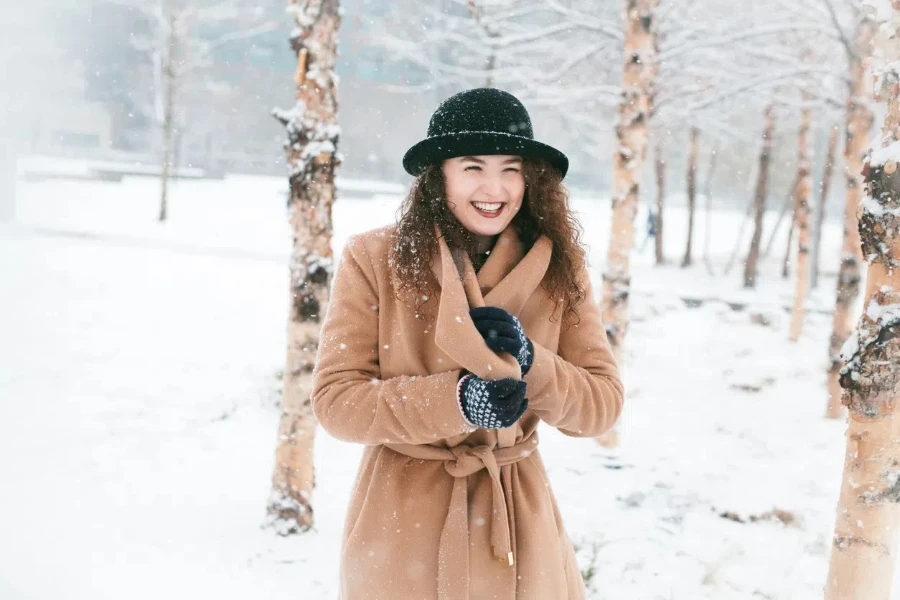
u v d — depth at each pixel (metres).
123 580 3.69
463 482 1.73
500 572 1.71
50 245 15.81
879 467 2.03
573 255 1.83
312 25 4.22
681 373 10.24
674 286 17.89
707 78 9.73
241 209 25.09
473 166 1.70
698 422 7.77
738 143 20.30
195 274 14.12
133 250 16.23
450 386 1.56
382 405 1.61
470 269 1.68
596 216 27.61
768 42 9.30
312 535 4.45
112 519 4.54
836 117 10.63
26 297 11.20
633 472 5.86
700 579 3.81
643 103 6.42
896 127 1.96
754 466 6.10
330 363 1.73
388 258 1.78
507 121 1.71
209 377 8.23
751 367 10.67
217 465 5.76
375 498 1.76
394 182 37.94
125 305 11.25
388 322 1.75
